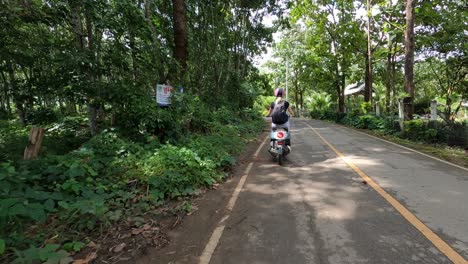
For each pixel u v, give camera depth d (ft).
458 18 56.29
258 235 12.26
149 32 31.73
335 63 91.61
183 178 17.89
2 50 26.96
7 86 36.78
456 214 13.80
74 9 26.58
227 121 51.70
